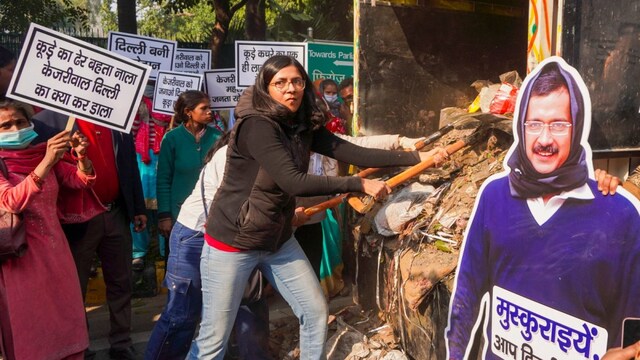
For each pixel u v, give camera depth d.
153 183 6.23
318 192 2.65
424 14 4.41
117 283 4.05
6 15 16.27
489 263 2.71
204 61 7.13
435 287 3.05
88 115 3.37
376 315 3.88
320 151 3.21
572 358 2.33
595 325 2.25
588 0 2.45
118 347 4.05
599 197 2.22
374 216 3.73
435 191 3.53
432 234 3.25
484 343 2.74
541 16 2.60
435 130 4.53
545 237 2.43
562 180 2.35
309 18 14.67
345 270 4.97
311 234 4.18
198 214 3.32
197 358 3.04
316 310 3.04
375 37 4.30
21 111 3.15
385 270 3.58
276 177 2.66
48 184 3.20
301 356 3.13
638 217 2.09
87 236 3.81
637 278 2.09
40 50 3.24
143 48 6.31
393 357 3.44
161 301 5.24
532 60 2.66
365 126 4.33
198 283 3.39
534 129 2.45
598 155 2.50
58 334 3.16
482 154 3.55
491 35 4.65
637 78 2.56
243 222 2.80
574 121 2.28
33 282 3.06
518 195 2.54
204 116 4.54
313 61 7.87
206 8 23.20
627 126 2.56
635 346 2.09
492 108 3.68
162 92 5.74
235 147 2.81
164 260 5.68
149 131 6.23
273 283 3.11
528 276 2.50
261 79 2.74
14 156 3.13
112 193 3.97
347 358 3.57
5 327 3.05
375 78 4.32
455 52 4.54
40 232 3.12
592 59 2.47
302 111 2.86
